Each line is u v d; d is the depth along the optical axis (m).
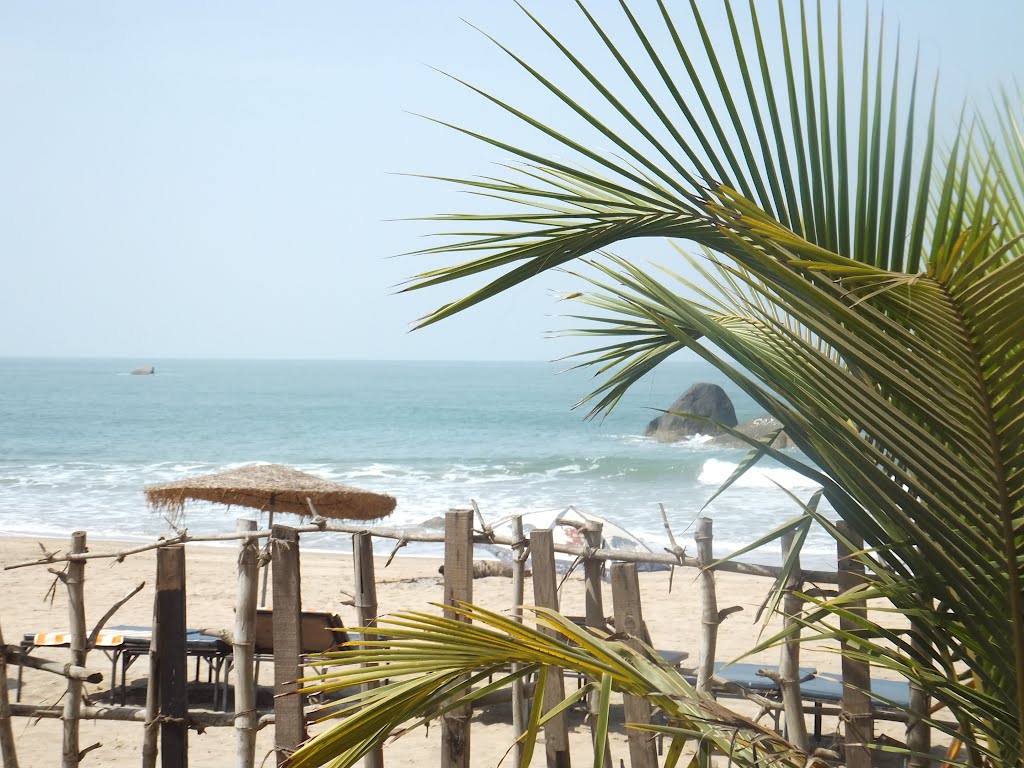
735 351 2.37
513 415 63.44
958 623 2.41
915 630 2.52
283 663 4.50
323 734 2.41
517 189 2.48
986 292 1.69
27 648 7.00
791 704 4.36
